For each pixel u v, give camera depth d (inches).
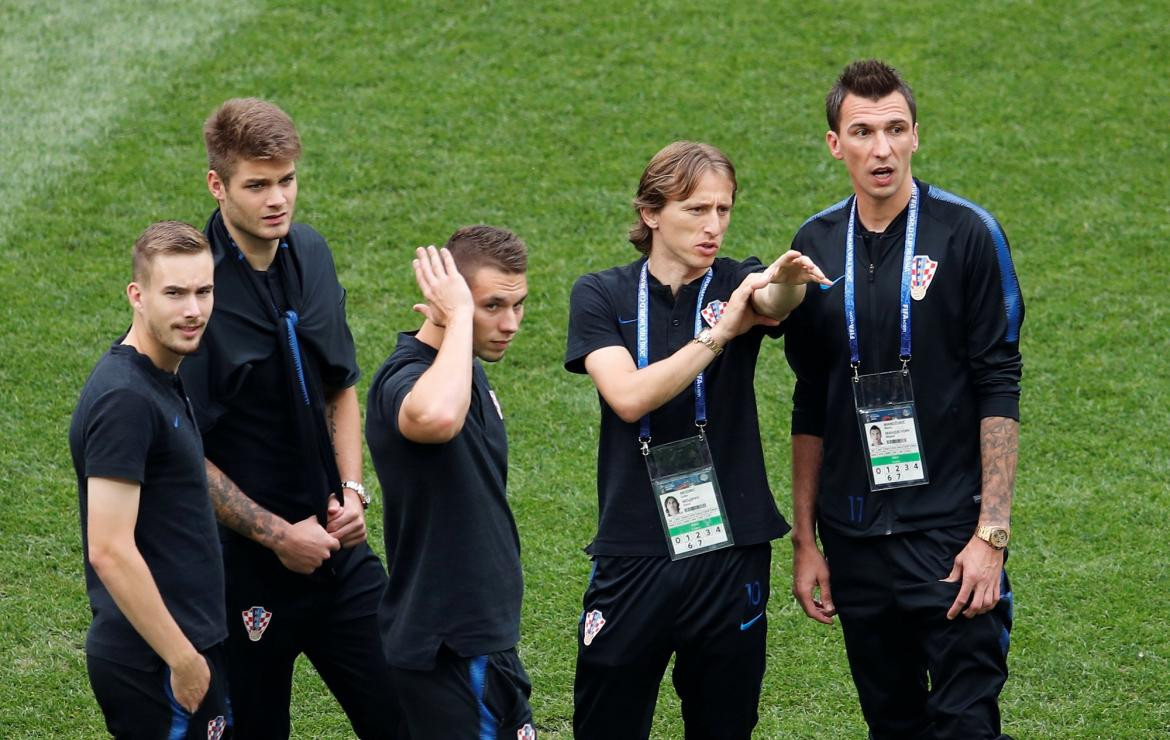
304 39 1391.5
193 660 510.0
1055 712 698.2
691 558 561.0
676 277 574.6
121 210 1160.2
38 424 933.8
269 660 601.0
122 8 1454.2
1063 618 767.1
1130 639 747.4
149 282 501.0
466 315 516.1
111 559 493.4
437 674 533.0
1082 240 1131.3
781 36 1400.1
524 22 1418.6
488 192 1193.4
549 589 802.8
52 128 1262.3
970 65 1355.8
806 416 616.7
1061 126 1269.7
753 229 1149.1
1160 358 1002.1
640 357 571.2
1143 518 847.1
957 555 573.9
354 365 620.1
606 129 1272.1
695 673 579.8
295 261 600.4
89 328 1029.2
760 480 571.2
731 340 565.3
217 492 569.0
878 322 575.5
